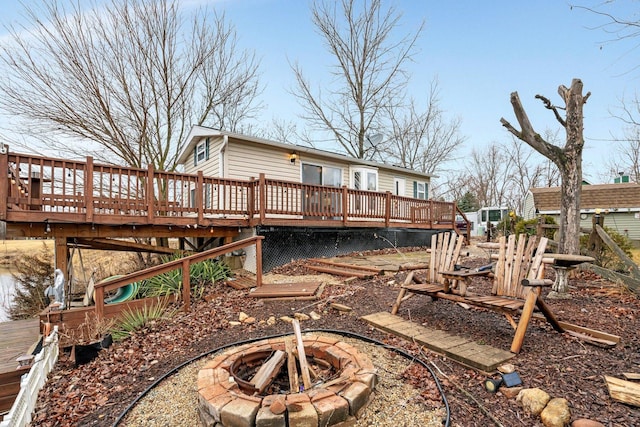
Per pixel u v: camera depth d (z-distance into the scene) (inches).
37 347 173.0
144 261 460.4
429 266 179.3
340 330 156.2
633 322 144.4
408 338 138.5
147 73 437.1
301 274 292.0
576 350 120.4
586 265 247.9
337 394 90.0
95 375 132.0
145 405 105.7
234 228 326.0
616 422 82.0
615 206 633.6
